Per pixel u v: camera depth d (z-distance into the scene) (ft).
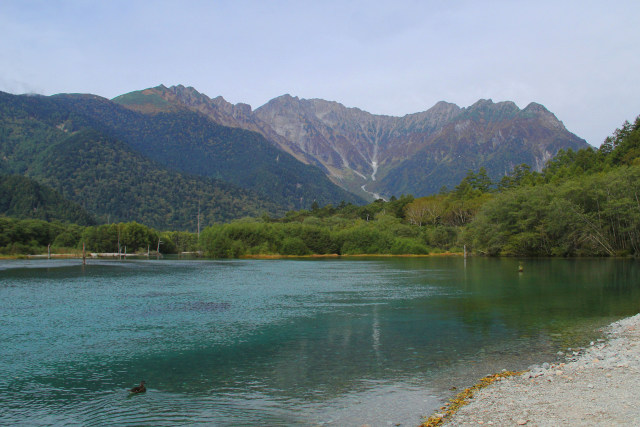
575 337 99.91
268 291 200.75
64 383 75.10
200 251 647.15
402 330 113.29
